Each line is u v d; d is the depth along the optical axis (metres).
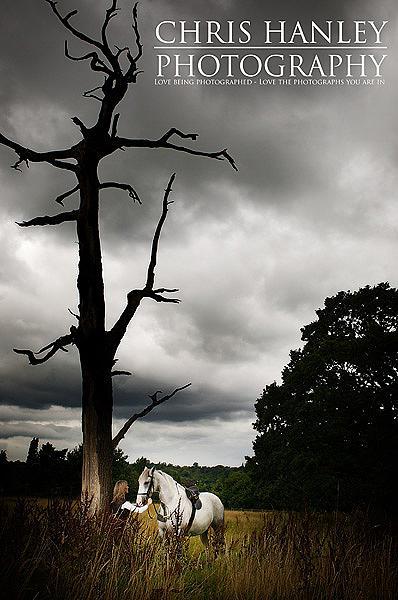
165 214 13.22
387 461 32.66
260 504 42.09
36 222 12.52
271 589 7.50
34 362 11.73
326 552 8.06
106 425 11.61
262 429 45.16
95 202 12.54
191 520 12.92
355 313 43.50
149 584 6.79
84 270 12.22
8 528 6.81
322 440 34.84
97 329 11.95
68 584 6.36
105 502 11.04
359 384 37.53
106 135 12.67
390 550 8.08
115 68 12.86
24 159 12.60
